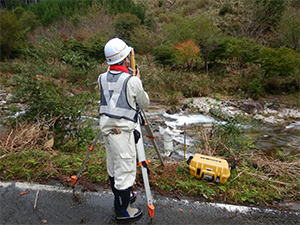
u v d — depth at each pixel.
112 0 28.03
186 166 3.23
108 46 1.91
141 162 2.12
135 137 2.10
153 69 12.96
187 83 11.33
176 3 29.88
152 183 2.72
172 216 2.25
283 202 2.69
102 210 2.26
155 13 28.22
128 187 1.99
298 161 3.93
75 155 3.36
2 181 2.60
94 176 2.76
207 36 14.24
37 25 25.20
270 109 9.53
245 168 3.30
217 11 23.36
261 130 7.12
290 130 7.18
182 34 14.91
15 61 15.73
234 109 9.30
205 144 3.94
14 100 4.08
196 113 8.78
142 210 2.25
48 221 2.06
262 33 19.02
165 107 9.38
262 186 2.94
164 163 3.16
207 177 2.85
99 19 22.47
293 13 14.24
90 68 4.25
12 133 3.60
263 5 18.47
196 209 2.38
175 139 5.69
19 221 2.04
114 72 1.92
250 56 11.55
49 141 3.55
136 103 2.02
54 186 2.57
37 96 3.91
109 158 2.07
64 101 3.78
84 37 19.48
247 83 11.55
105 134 1.92
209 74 14.05
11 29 17.14
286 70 10.58
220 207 2.44
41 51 3.95
